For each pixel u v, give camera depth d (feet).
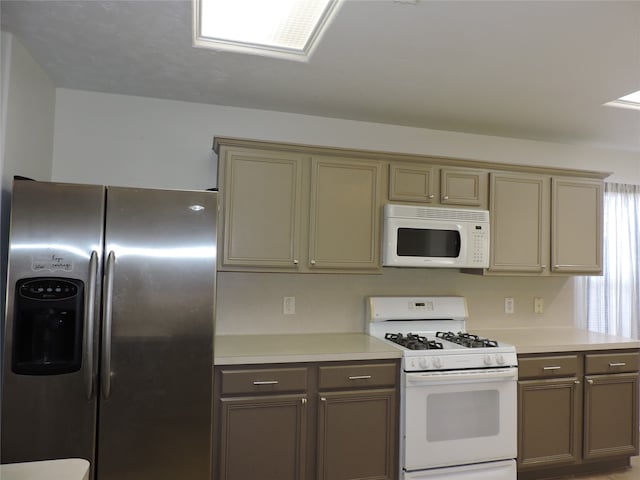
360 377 8.18
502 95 8.75
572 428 9.41
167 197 6.97
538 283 11.71
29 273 6.35
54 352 6.62
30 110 7.45
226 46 7.06
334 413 8.04
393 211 9.29
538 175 10.52
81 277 6.51
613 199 12.24
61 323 6.64
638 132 10.94
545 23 6.07
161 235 6.91
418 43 6.72
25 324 6.44
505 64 7.39
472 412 8.50
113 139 9.01
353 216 9.26
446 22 6.10
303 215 9.00
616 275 12.14
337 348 8.50
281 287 9.86
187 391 6.95
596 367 9.64
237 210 8.60
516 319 11.48
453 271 11.02
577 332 11.09
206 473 7.00
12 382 6.30
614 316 12.05
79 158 8.83
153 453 6.81
